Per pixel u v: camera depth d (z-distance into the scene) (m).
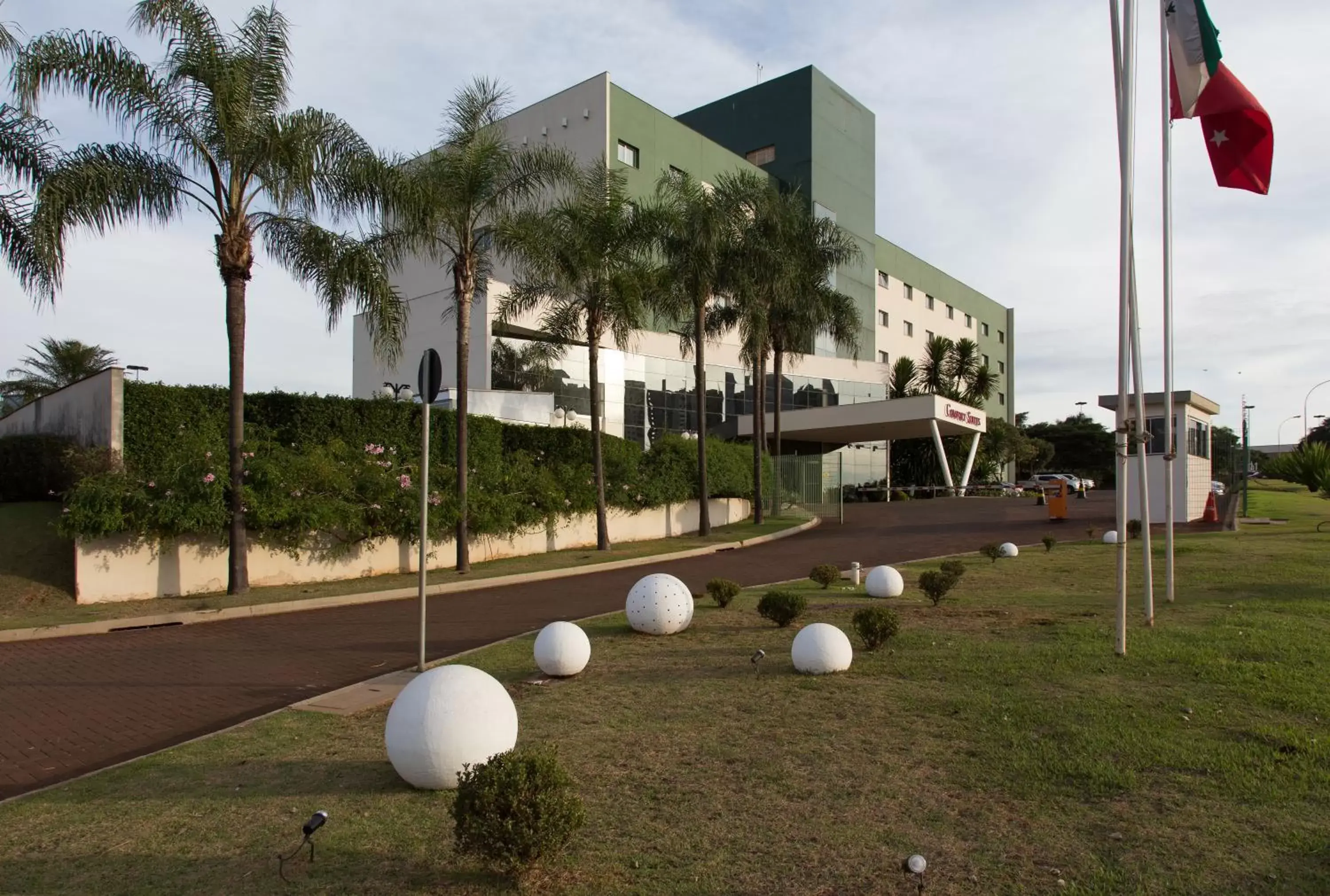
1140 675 6.75
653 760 5.19
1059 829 4.04
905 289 63.97
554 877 3.67
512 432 21.89
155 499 13.19
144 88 12.45
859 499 45.75
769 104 52.31
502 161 16.97
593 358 21.08
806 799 4.50
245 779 5.06
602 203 20.38
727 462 28.19
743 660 7.91
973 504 37.00
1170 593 10.34
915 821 4.18
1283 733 5.21
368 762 5.35
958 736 5.45
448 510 16.69
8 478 17.19
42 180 12.05
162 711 7.10
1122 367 7.77
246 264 13.60
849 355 53.28
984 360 76.62
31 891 3.63
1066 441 88.06
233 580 13.48
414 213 14.55
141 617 11.44
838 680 7.00
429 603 13.43
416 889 3.59
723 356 44.16
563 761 5.20
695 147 43.34
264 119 13.18
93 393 15.90
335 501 15.39
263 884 3.66
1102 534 20.78
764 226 24.64
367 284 14.23
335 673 8.44
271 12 13.45
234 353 13.68
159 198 12.90
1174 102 9.42
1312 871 3.57
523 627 10.91
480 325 32.41
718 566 18.08
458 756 4.71
